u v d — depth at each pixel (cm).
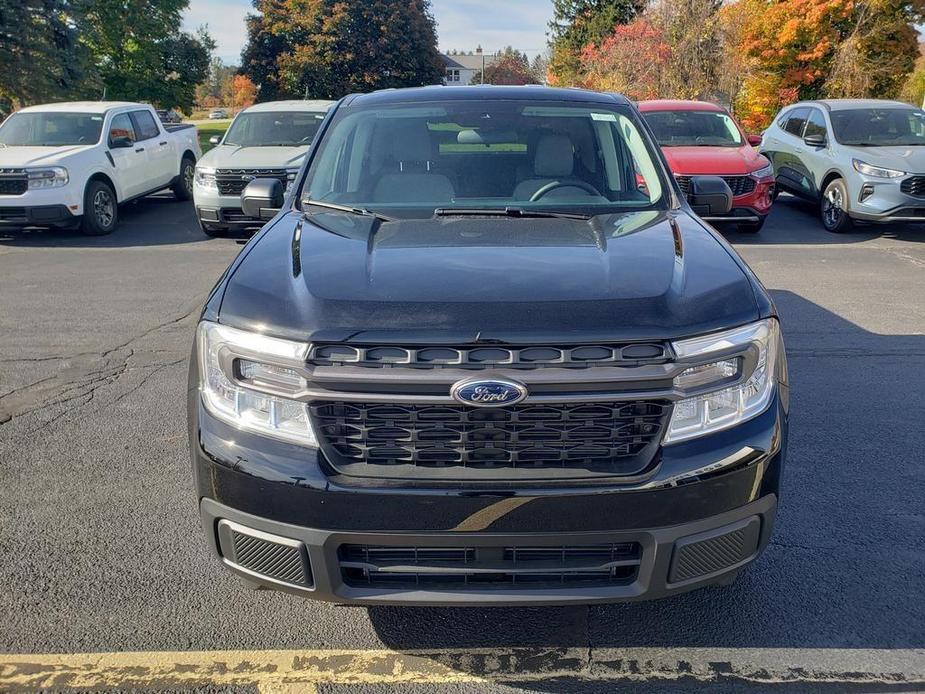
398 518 227
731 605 299
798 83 3200
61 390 521
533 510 225
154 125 1365
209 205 1056
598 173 371
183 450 430
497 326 226
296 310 237
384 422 229
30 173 1054
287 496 230
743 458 237
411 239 294
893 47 3127
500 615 295
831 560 328
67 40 2944
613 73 3109
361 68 4675
